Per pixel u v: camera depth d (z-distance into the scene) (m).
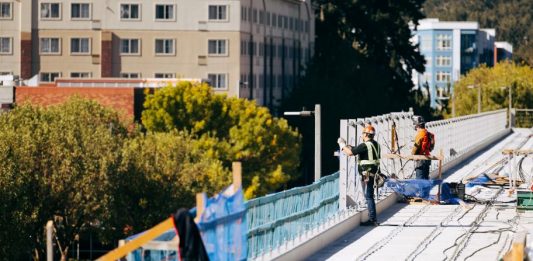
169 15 177.38
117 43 178.38
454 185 44.72
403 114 49.25
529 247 27.52
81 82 147.00
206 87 133.88
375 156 38.75
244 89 177.88
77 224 85.31
